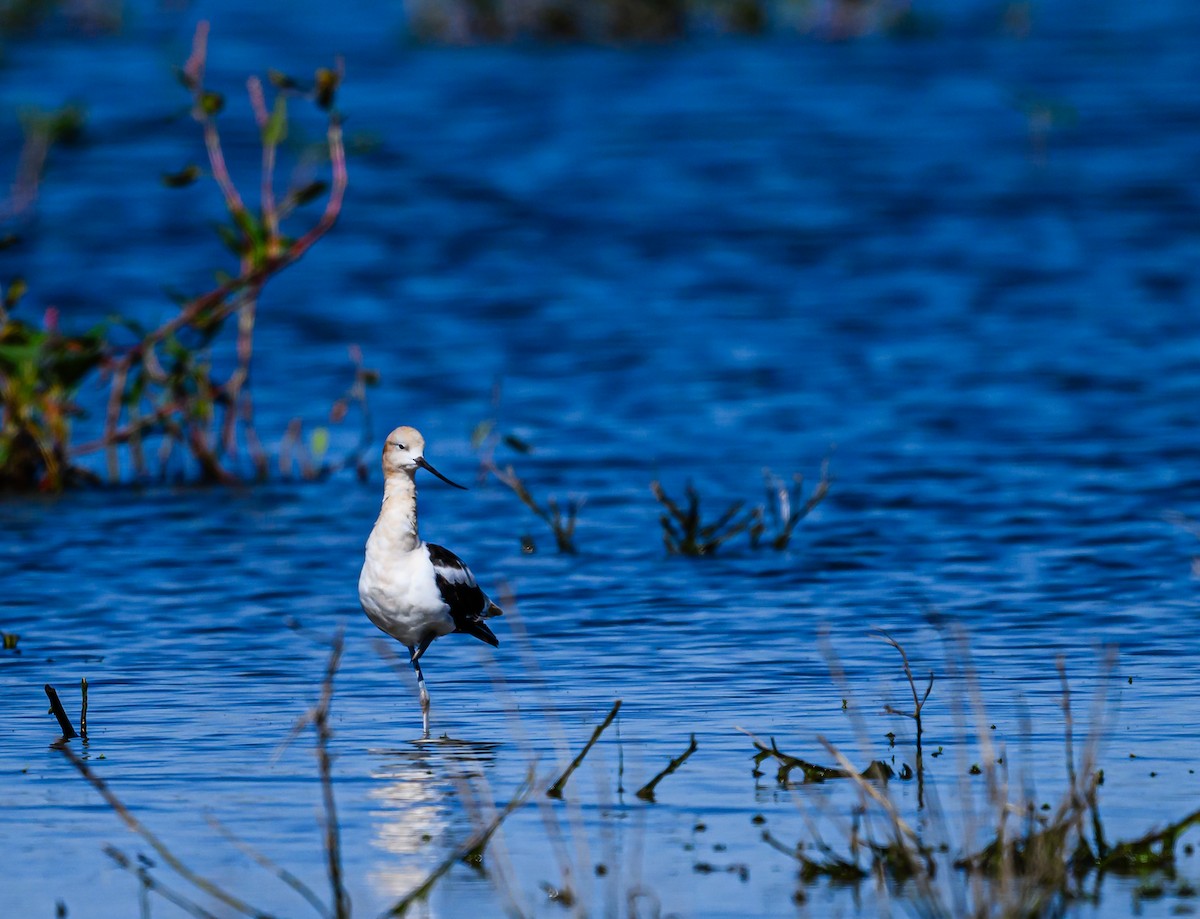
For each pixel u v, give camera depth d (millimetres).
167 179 17781
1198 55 45906
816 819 9031
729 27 51031
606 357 23359
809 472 18062
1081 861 8328
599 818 9117
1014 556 14906
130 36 48375
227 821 9164
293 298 26969
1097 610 13273
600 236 30594
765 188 33812
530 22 49656
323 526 16781
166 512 17359
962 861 8273
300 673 12156
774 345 23766
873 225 30953
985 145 36969
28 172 31750
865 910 7875
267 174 18375
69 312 25266
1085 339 23703
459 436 19953
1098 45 47906
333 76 17719
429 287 27547
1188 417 19812
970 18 53062
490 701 11375
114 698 11555
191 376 18969
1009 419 19969
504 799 9445
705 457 18766
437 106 40562
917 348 23438
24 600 14188
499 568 14953
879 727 10586
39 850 8781
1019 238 29859
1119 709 10820
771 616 13344
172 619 13617
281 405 21578
